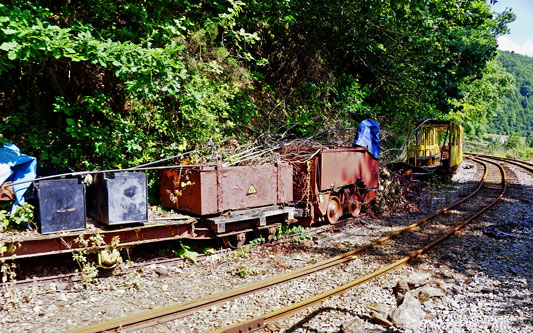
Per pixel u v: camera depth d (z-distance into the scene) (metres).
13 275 5.53
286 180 8.84
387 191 12.18
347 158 10.27
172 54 7.31
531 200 13.81
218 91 9.84
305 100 14.06
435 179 16.30
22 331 4.59
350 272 6.95
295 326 4.93
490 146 44.53
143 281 6.30
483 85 36.25
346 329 4.77
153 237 6.79
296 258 7.66
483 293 6.14
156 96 8.36
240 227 7.89
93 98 7.92
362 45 15.62
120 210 6.34
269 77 13.79
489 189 16.42
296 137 12.42
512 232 9.73
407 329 4.96
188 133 9.05
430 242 8.80
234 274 6.77
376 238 9.12
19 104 8.20
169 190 7.98
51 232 5.92
